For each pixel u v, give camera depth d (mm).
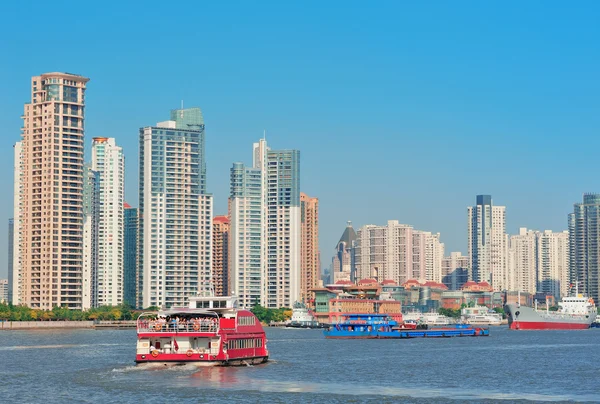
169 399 177750
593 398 188500
